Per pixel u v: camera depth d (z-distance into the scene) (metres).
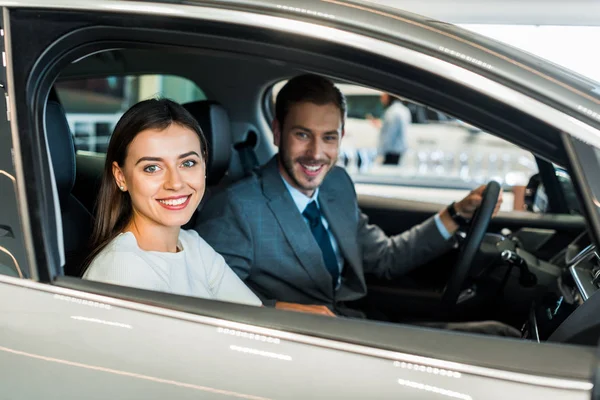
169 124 1.43
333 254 2.18
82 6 1.19
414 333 1.08
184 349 1.09
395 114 7.19
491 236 2.51
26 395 1.15
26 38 1.21
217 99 2.93
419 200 2.95
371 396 1.02
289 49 1.23
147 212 1.46
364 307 2.47
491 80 1.12
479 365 1.02
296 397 1.04
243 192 1.98
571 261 1.90
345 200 2.23
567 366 1.01
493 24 3.22
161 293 1.16
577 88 1.12
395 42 1.14
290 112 1.98
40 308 1.15
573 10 3.21
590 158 1.09
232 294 1.71
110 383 1.11
